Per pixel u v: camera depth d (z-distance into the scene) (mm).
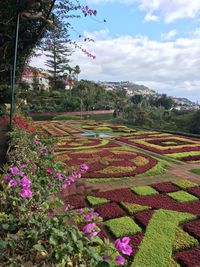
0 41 4961
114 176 8016
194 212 5406
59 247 1677
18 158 4113
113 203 5918
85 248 1726
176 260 3816
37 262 1673
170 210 5496
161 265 3617
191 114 23125
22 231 1858
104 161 10008
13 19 4496
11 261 1643
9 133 5449
